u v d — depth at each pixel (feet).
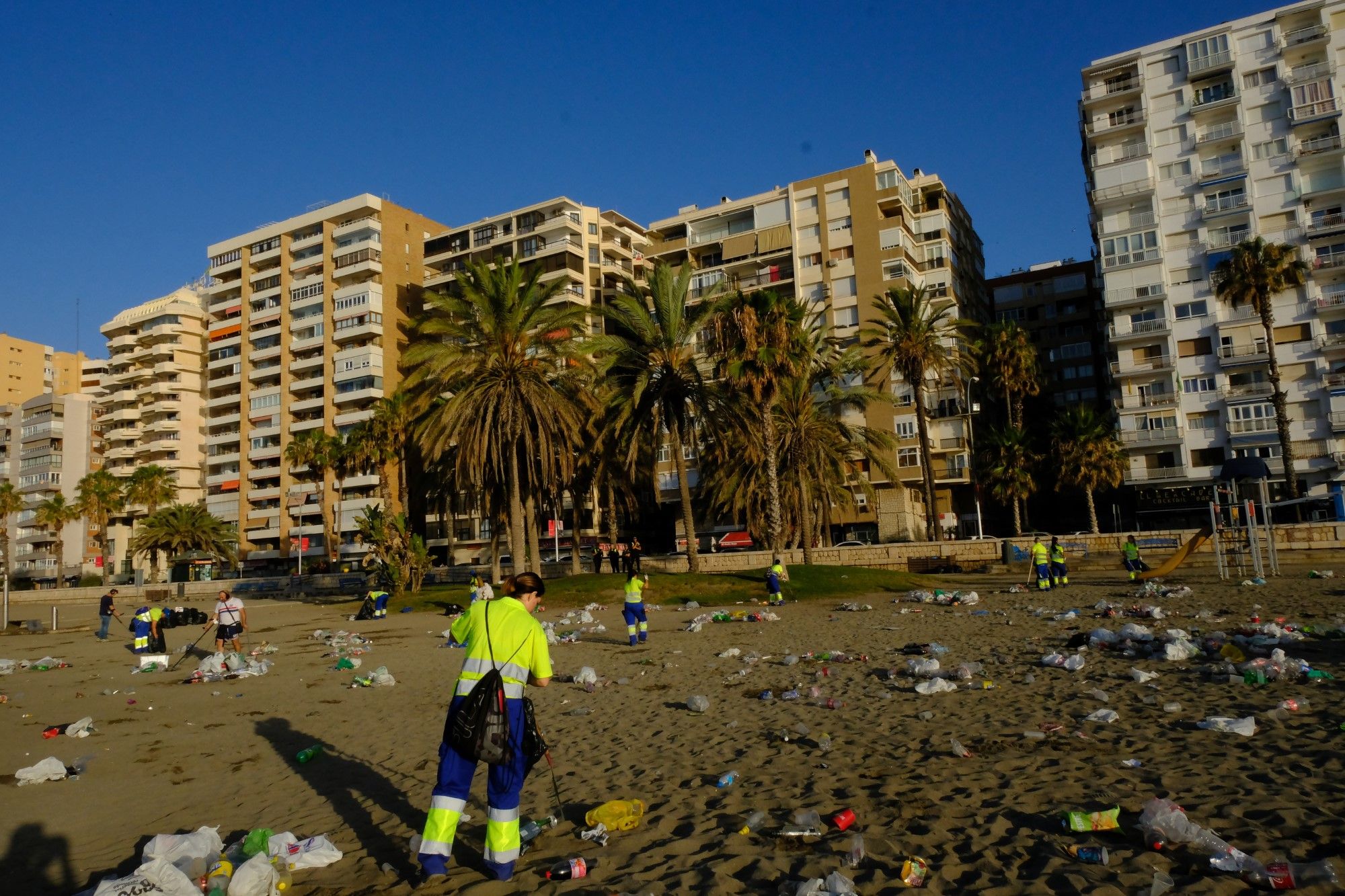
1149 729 24.81
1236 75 206.49
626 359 108.99
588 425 120.26
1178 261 210.38
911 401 225.15
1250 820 16.71
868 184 239.50
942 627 57.62
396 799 23.62
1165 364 209.15
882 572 112.98
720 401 110.11
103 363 461.78
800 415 136.67
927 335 152.76
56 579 317.22
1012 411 230.68
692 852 17.46
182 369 361.10
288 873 17.52
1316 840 15.49
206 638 86.33
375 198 310.65
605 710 35.58
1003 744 24.23
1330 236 195.11
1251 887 13.87
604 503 139.44
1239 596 66.44
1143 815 16.56
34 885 18.25
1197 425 205.57
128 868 19.11
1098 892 13.78
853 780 21.80
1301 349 195.11
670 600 96.73
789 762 24.29
